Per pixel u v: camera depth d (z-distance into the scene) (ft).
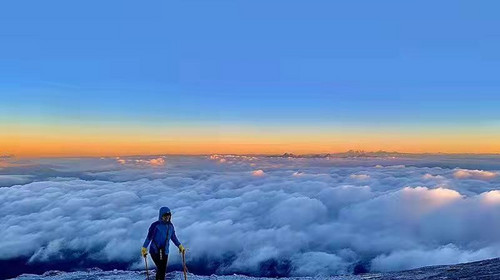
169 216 38.14
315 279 62.08
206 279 64.90
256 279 70.28
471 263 54.13
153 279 55.11
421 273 50.14
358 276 59.62
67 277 68.39
